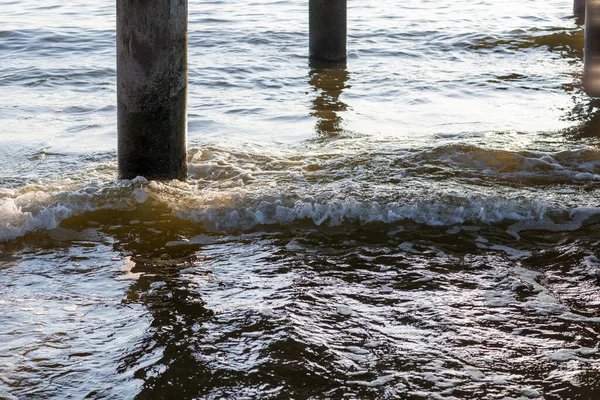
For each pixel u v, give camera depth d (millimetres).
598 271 4180
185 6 5398
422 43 12625
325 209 5094
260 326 3549
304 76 10500
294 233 4836
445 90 9578
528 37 12820
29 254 4531
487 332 3490
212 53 11844
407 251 4523
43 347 3377
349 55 11859
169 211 5184
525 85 9742
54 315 3699
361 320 3613
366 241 4688
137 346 3373
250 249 4590
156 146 5527
